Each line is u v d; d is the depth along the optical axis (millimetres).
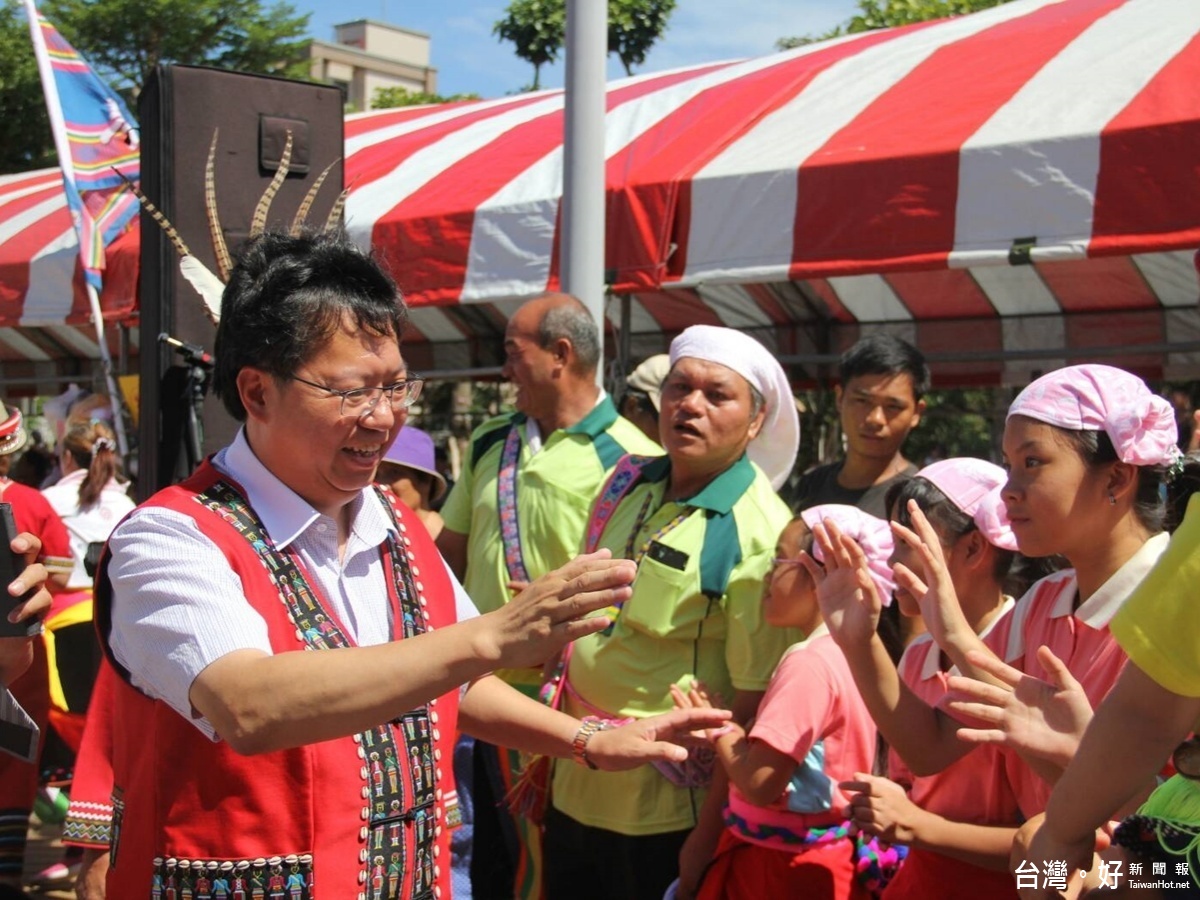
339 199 2498
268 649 1645
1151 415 1987
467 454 3893
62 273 6867
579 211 4344
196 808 1671
